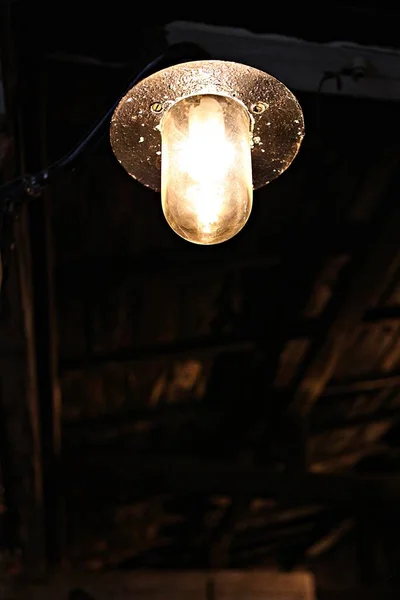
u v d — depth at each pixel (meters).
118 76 2.93
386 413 5.69
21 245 2.79
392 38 2.38
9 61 2.25
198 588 5.62
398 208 3.59
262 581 5.74
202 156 1.83
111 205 3.60
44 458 4.41
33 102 2.55
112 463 4.50
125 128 1.99
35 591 5.20
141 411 5.07
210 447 5.58
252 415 5.29
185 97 1.92
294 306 4.35
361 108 3.28
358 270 3.95
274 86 1.92
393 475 4.70
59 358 4.34
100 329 4.28
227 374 4.93
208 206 1.79
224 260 4.04
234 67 1.88
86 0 2.30
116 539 6.17
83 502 5.59
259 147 2.04
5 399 3.62
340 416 5.54
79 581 5.36
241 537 6.54
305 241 3.96
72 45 2.38
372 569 6.08
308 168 3.60
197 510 6.11
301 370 4.74
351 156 3.54
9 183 2.12
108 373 4.57
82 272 3.91
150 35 2.32
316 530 6.43
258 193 3.69
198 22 2.33
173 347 4.55
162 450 5.54
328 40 2.37
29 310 3.14
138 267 3.96
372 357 4.95
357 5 2.36
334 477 4.66
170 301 4.24
